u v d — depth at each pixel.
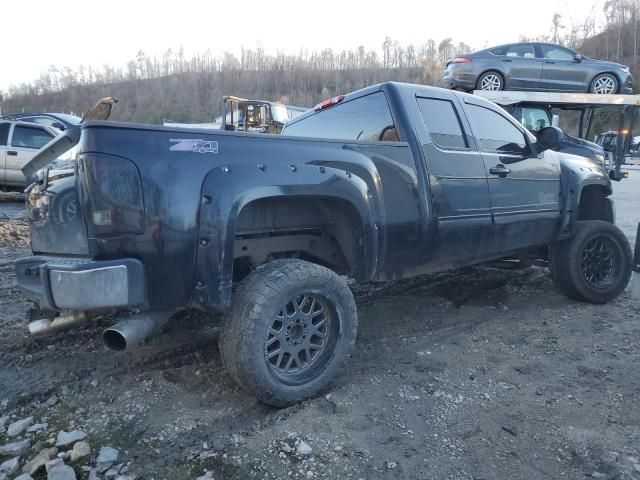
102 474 2.34
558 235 4.80
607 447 2.53
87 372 3.32
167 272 2.57
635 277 5.00
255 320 2.67
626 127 11.80
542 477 2.33
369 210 3.22
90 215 2.47
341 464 2.39
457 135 4.05
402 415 2.84
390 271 3.59
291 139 3.00
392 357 3.63
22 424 2.73
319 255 3.46
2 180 11.43
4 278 5.65
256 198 2.72
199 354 3.57
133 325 2.57
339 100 4.29
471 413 2.87
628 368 3.41
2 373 3.32
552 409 2.90
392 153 3.51
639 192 15.47
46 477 2.33
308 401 2.95
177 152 2.58
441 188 3.78
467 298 5.05
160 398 3.00
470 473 2.36
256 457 2.44
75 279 2.48
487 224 4.13
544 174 4.70
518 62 11.71
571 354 3.65
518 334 4.07
